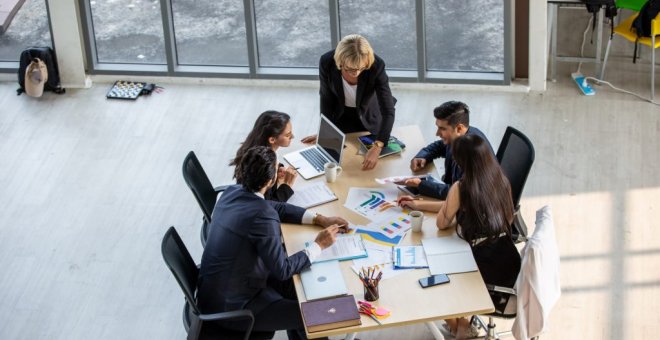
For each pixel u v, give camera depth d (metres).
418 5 8.30
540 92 8.50
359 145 6.22
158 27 8.93
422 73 8.63
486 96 8.51
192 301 4.80
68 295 6.29
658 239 6.48
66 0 8.67
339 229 5.27
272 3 8.62
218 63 9.03
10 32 9.01
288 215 5.39
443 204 5.20
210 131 8.23
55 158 7.91
